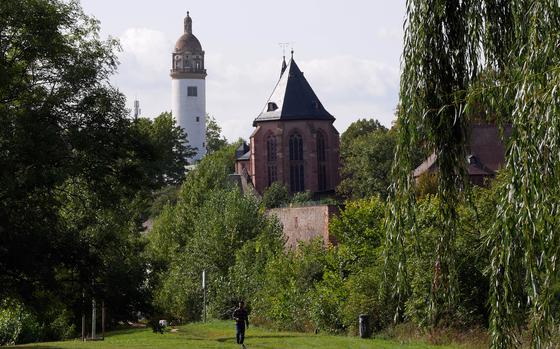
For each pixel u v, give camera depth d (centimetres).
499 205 966
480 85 1087
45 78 3741
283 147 13350
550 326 917
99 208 3972
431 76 1159
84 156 3703
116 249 4081
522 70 993
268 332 4181
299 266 4366
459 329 2972
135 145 3903
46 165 3459
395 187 1150
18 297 3662
